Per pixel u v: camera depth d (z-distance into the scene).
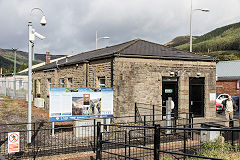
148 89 14.06
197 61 15.43
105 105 11.40
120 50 13.79
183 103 15.00
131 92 13.63
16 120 14.14
